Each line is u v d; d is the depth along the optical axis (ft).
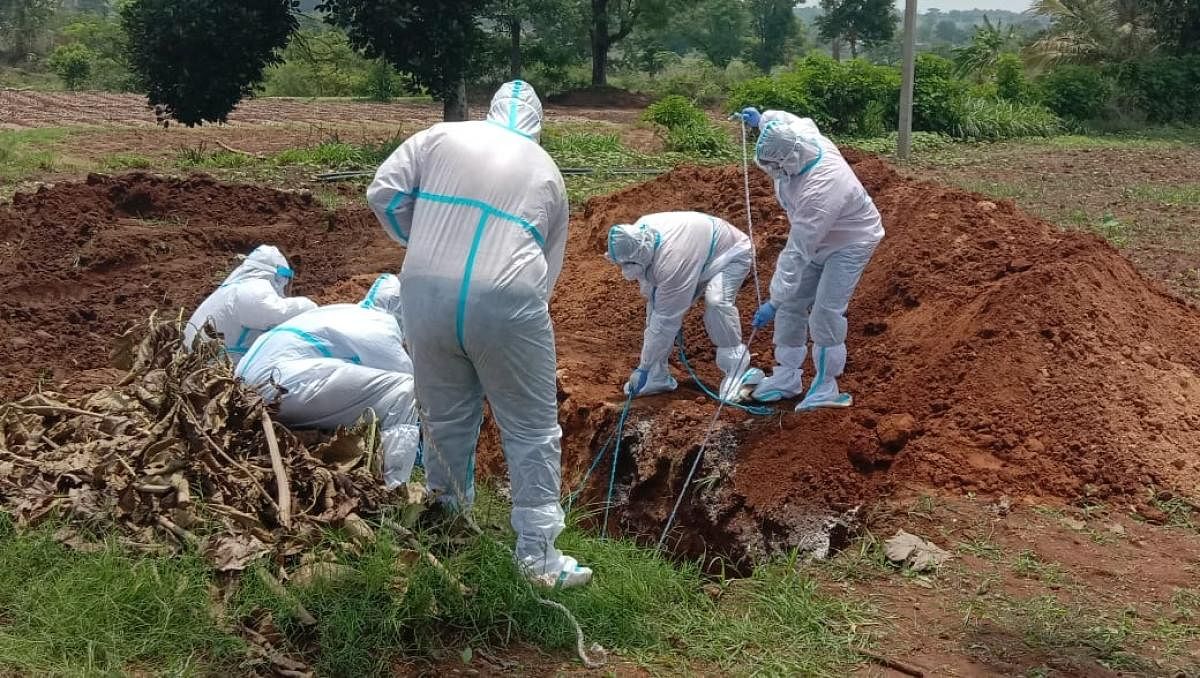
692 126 80.23
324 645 15.89
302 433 20.63
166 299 36.19
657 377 24.32
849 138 89.40
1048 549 19.62
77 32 201.98
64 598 15.67
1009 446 22.17
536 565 18.28
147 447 18.04
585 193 56.08
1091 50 126.00
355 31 72.18
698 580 19.47
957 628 17.38
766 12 260.83
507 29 140.67
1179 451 22.45
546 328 18.08
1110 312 26.11
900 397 23.62
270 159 70.59
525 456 18.39
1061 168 71.41
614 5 150.41
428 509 19.12
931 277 27.58
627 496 22.89
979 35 147.43
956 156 79.51
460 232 17.54
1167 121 112.78
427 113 119.44
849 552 19.83
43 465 18.42
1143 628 17.40
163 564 16.47
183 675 14.90
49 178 59.88
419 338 17.97
